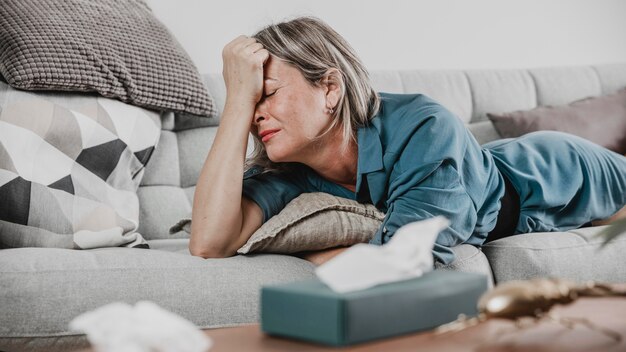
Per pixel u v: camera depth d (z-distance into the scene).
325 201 1.59
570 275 1.65
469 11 3.10
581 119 2.56
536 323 0.81
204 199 1.58
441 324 0.82
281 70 1.61
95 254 1.33
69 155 1.81
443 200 1.49
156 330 0.65
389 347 0.74
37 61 1.84
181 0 2.63
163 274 1.29
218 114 2.28
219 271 1.33
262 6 2.76
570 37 3.29
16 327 1.17
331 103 1.61
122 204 1.88
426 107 1.61
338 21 2.88
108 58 1.96
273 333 0.82
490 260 1.67
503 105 2.69
